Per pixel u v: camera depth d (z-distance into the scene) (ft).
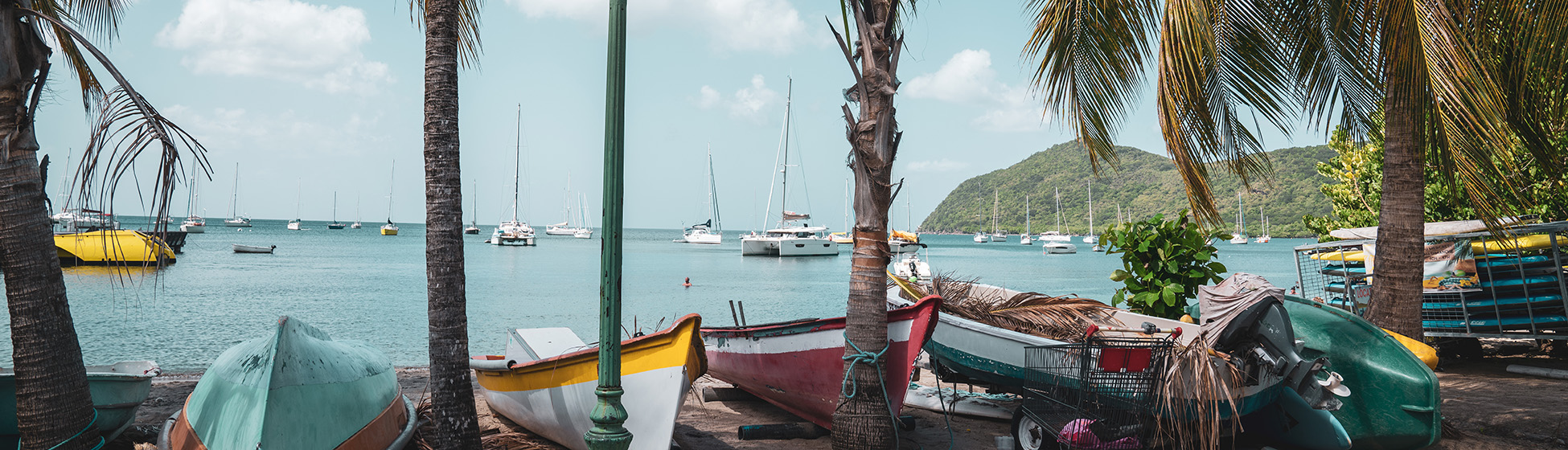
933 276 29.19
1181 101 20.12
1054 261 245.86
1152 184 531.09
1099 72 22.95
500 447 23.91
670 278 134.10
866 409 22.13
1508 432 23.50
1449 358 34.78
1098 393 19.36
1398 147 29.27
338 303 81.41
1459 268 32.40
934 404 28.32
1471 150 20.67
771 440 24.90
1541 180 36.27
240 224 507.71
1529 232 31.24
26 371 16.43
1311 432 21.81
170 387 34.58
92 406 17.61
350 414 18.94
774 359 25.66
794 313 80.84
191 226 327.06
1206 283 31.17
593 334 62.54
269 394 17.21
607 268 16.83
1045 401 20.83
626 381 22.30
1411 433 20.97
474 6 28.27
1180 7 20.10
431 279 19.83
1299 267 38.40
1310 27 25.59
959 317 26.40
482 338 58.08
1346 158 53.01
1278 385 21.34
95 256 114.42
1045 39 22.94
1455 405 26.35
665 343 21.84
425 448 22.26
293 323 19.27
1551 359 35.27
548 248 270.46
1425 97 20.74
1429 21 20.22
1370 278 35.96
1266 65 24.98
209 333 58.80
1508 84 25.09
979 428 26.05
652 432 21.76
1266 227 347.97
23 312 16.38
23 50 16.39
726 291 106.73
